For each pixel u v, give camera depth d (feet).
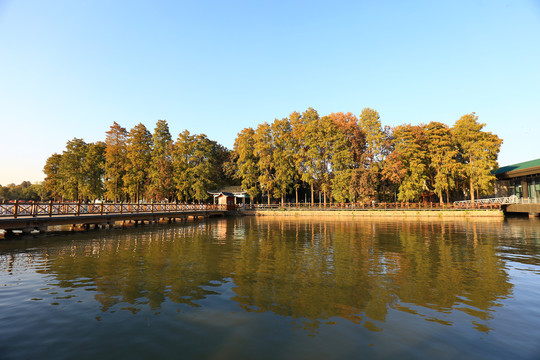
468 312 19.36
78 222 66.95
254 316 18.63
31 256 38.11
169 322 17.69
